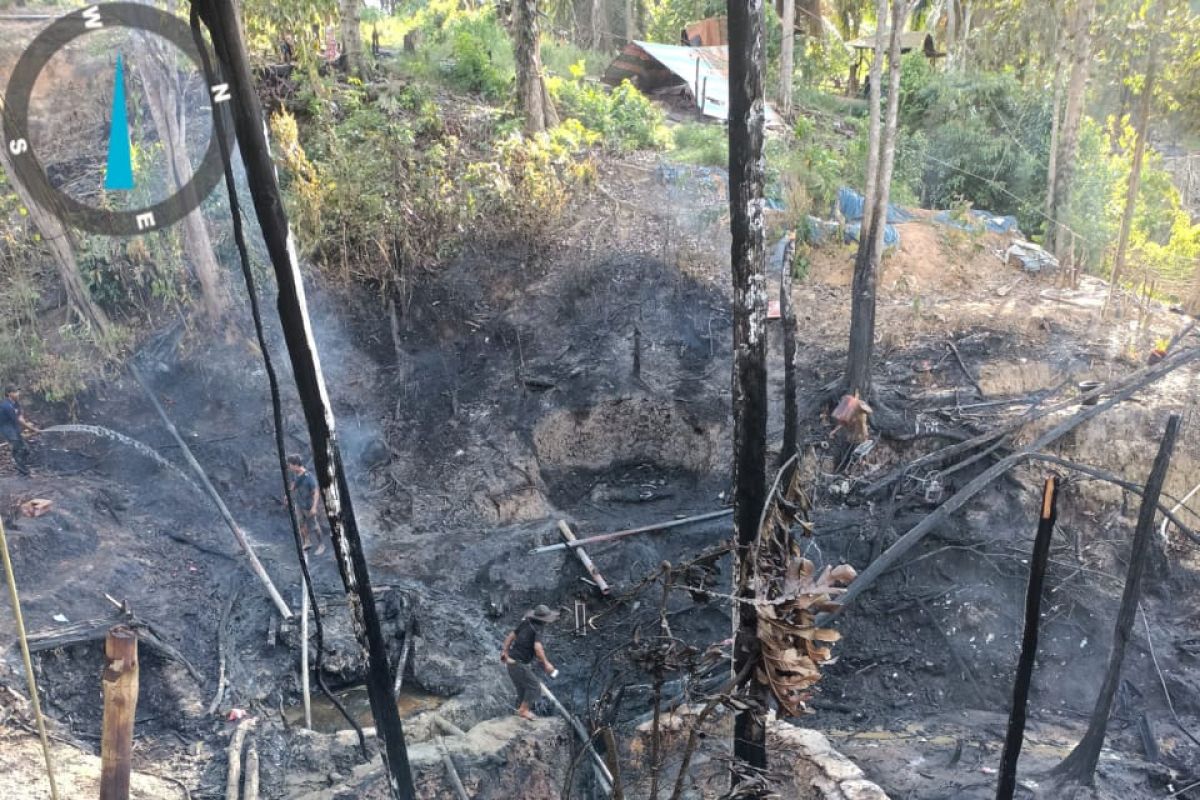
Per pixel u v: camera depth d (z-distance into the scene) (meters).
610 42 31.92
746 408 6.48
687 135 22.75
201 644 11.03
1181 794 10.65
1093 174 21.97
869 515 14.50
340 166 17.45
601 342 17.03
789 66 25.95
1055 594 13.60
